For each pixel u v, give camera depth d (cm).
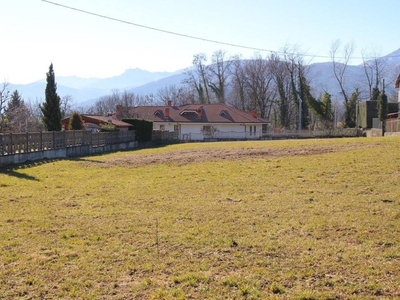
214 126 5684
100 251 630
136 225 780
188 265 567
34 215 866
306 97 6381
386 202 916
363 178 1226
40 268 561
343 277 514
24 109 3938
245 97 7144
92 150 2686
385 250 607
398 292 468
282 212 863
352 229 720
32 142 1986
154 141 4050
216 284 502
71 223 801
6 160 1738
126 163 1880
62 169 1664
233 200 1006
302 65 6462
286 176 1348
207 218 828
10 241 684
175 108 5972
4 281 519
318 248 625
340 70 6494
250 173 1449
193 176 1426
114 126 3344
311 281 505
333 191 1072
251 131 5769
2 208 934
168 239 687
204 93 7381
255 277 520
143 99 10194
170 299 462
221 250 629
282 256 595
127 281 518
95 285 507
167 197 1060
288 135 5456
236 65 7181
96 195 1095
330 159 1686
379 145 2111
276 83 6756
